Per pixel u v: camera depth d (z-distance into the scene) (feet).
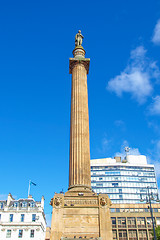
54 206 109.60
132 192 522.47
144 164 563.07
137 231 339.98
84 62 151.02
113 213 354.74
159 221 346.13
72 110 137.39
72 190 115.85
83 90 142.41
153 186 536.42
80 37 164.55
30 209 253.85
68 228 104.88
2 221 245.65
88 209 109.70
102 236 102.42
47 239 331.98
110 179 534.78
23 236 238.68
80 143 126.82
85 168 122.11
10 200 264.72
